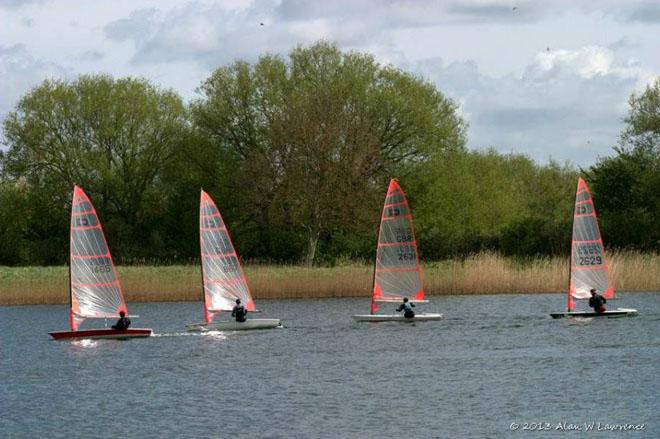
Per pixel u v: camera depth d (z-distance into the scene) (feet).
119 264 451.94
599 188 443.73
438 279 333.42
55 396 178.40
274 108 447.01
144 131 473.26
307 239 449.48
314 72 463.01
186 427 155.02
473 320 270.46
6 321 293.84
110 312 243.40
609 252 359.25
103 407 169.07
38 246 459.32
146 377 193.98
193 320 287.28
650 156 457.27
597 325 253.65
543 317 273.33
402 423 155.84
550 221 420.77
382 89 449.48
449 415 160.15
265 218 445.78
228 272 256.73
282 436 149.48
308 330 257.34
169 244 471.21
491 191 511.40
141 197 483.92
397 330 254.47
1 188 466.29
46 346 236.22
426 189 447.01
